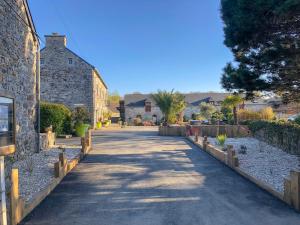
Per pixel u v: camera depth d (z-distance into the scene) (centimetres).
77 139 2078
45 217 573
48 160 1106
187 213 595
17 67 1041
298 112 2162
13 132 523
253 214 586
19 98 1063
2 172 461
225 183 836
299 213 589
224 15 990
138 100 5203
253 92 1096
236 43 948
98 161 1196
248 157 1197
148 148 1611
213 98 5153
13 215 519
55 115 2166
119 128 3531
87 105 3050
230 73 1045
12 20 980
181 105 3356
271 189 722
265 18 826
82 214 591
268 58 889
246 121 2473
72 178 897
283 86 1013
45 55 3019
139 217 575
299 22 827
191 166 1094
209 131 2383
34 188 733
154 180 875
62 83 3019
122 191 757
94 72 3117
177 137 2327
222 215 583
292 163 1052
